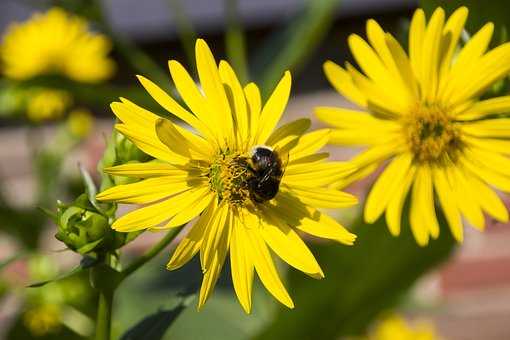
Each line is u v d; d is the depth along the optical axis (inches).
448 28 21.9
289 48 30.9
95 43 40.1
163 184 20.4
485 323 60.4
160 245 21.5
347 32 61.5
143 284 30.9
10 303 40.1
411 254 27.2
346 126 22.3
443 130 22.3
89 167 52.4
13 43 40.0
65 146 41.3
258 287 30.4
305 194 20.8
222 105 20.5
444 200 22.5
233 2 31.2
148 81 20.3
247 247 20.7
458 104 22.3
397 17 59.7
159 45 64.0
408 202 25.8
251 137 20.6
